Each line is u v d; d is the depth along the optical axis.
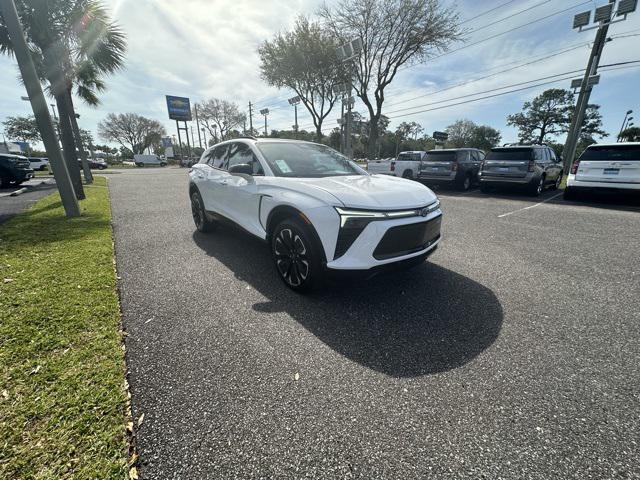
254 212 3.37
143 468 1.30
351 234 2.43
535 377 1.86
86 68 8.75
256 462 1.34
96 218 6.12
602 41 12.65
